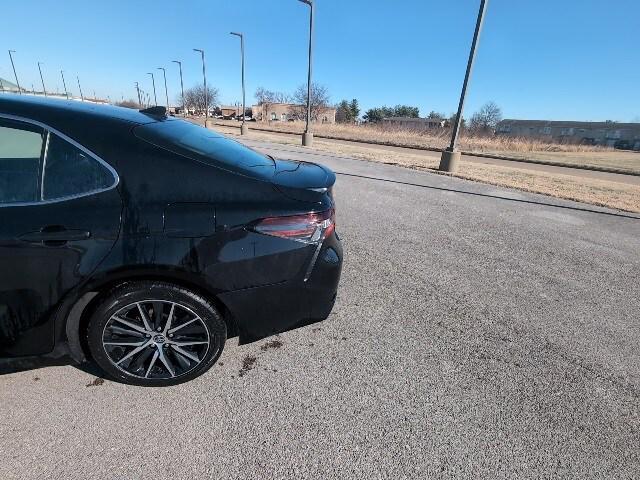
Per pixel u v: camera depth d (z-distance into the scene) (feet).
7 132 7.00
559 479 6.56
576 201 29.89
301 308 8.18
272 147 61.52
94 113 7.72
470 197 28.78
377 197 26.91
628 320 11.93
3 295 6.84
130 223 6.93
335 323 10.83
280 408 7.70
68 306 7.09
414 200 26.63
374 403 7.97
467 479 6.45
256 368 8.81
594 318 11.93
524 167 60.80
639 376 9.34
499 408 8.04
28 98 7.65
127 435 6.90
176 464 6.40
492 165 57.52
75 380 8.12
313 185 8.38
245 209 7.38
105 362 7.64
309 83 69.00
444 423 7.57
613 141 282.56
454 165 42.11
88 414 7.29
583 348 10.34
